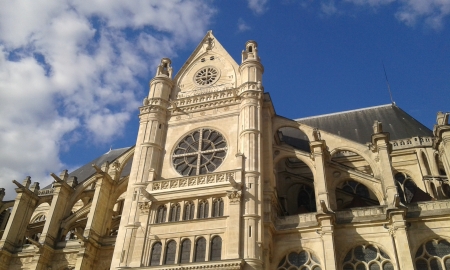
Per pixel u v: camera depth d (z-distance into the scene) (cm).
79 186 4425
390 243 2983
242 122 3728
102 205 4062
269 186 3391
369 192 4141
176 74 4484
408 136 4581
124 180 4309
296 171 4403
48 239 3919
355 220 3142
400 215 2956
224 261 2862
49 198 4500
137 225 3331
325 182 3359
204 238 3111
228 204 3203
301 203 4100
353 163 4300
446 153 3203
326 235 3028
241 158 3450
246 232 3036
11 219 4175
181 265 2941
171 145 3903
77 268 3581
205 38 4728
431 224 2973
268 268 3023
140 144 3881
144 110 4119
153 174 3625
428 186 3825
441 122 3338
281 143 4106
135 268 3052
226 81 4234
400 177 4206
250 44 4409
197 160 3700
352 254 3038
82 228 4316
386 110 5266
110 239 3894
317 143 3566
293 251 3164
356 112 5431
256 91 3869
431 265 2845
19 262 3975
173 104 4125
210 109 4022
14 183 4331
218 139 3794
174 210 3356
